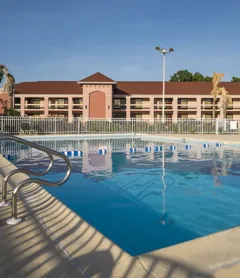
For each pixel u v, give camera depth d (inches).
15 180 258.7
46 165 435.5
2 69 1296.8
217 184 310.0
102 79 1582.2
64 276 95.8
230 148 655.8
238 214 211.5
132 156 539.2
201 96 1694.1
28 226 142.2
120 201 245.6
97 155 553.9
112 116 1646.2
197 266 99.4
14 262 105.7
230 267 98.6
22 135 930.1
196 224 190.5
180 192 276.1
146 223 192.5
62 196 261.9
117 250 113.9
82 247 117.3
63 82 1824.6
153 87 1784.0
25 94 1624.0
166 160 491.2
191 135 992.9
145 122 1119.0
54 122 1039.0
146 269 98.2
